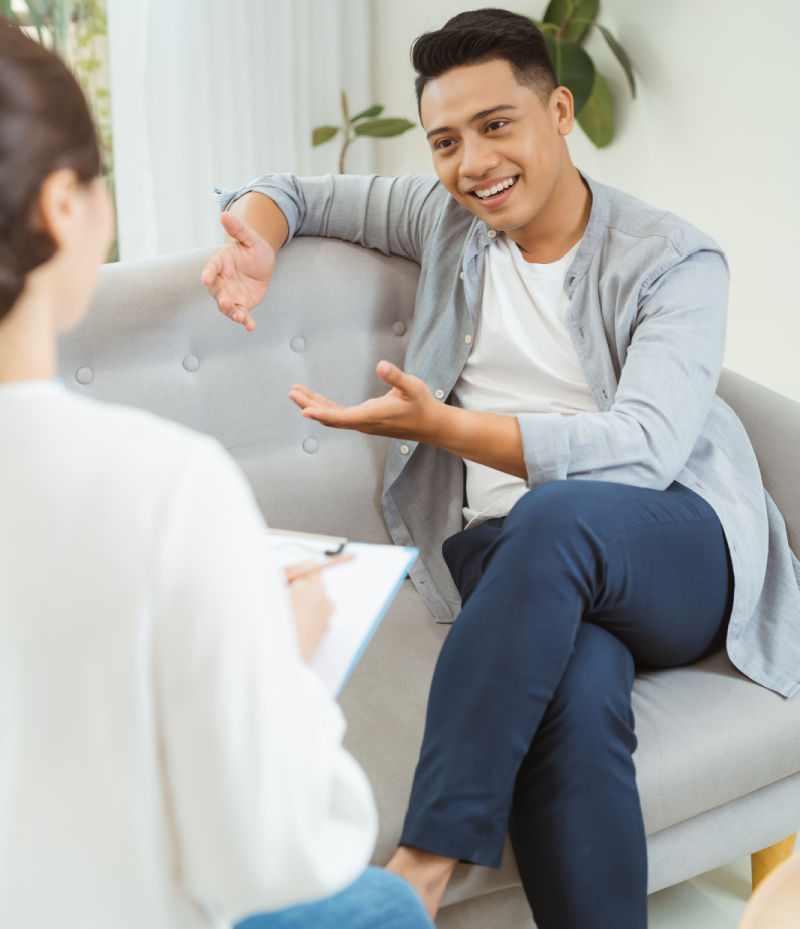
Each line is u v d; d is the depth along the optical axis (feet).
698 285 4.63
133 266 5.05
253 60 10.91
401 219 5.45
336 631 2.73
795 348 8.59
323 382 5.37
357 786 2.00
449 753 3.49
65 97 1.77
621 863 3.41
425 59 4.66
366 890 2.72
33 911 1.89
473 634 3.63
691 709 4.15
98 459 1.70
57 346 4.83
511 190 4.69
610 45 8.99
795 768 4.27
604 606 3.95
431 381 5.19
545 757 3.55
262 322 5.21
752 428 5.18
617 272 4.71
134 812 1.78
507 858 3.65
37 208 1.73
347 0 11.44
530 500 3.93
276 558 3.15
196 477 1.70
